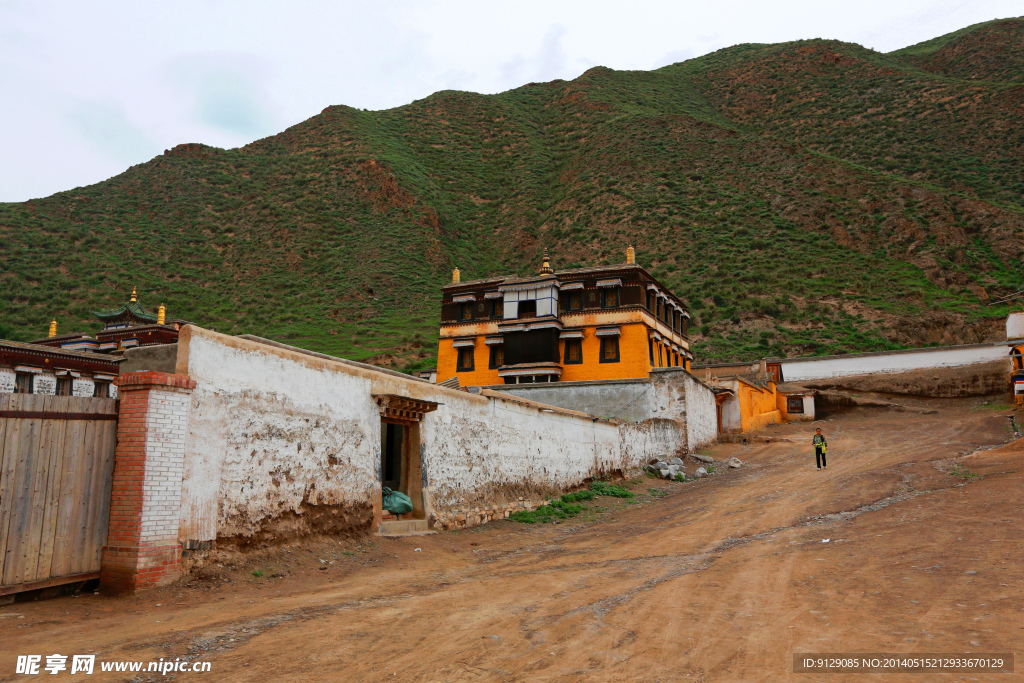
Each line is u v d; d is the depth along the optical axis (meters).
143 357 9.28
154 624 6.97
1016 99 103.88
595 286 38.25
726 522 14.16
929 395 43.78
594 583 9.27
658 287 39.59
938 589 7.75
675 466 24.17
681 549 11.65
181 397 8.71
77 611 7.34
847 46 157.62
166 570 8.28
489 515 15.39
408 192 105.56
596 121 135.62
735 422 35.94
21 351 27.70
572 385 30.34
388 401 12.59
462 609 7.89
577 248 89.44
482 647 6.38
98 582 8.24
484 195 119.12
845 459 24.45
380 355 60.59
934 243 75.25
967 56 140.12
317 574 9.65
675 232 85.62
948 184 91.12
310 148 123.44
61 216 86.69
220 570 8.92
